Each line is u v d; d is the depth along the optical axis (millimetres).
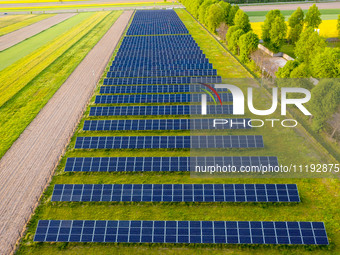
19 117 46906
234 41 71250
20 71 67250
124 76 61969
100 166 34938
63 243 26531
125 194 30969
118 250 25844
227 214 28984
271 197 29953
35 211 29891
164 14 143125
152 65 67438
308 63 57344
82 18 139750
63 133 42625
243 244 26016
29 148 39500
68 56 77562
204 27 110188
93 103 50781
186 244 26219
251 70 62562
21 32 111562
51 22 132000
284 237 25828
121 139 39219
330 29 96562
